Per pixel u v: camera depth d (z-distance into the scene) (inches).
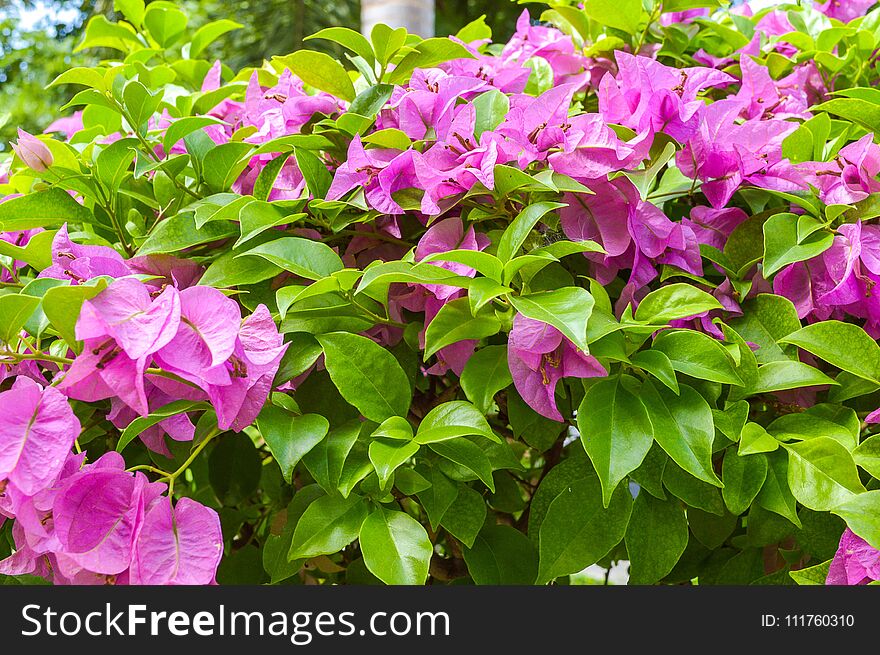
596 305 30.3
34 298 26.0
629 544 30.6
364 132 36.6
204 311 25.3
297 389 35.0
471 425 29.1
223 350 24.5
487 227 35.5
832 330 30.2
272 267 33.1
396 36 35.8
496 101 33.7
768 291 34.5
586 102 48.9
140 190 41.7
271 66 47.6
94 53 262.1
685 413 28.8
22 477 23.4
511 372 29.7
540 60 44.5
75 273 29.8
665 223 32.8
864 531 25.1
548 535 30.0
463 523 31.3
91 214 37.5
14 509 23.6
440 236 32.0
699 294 29.6
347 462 30.1
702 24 51.9
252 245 34.0
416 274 27.6
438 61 37.4
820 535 31.3
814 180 35.2
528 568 32.8
